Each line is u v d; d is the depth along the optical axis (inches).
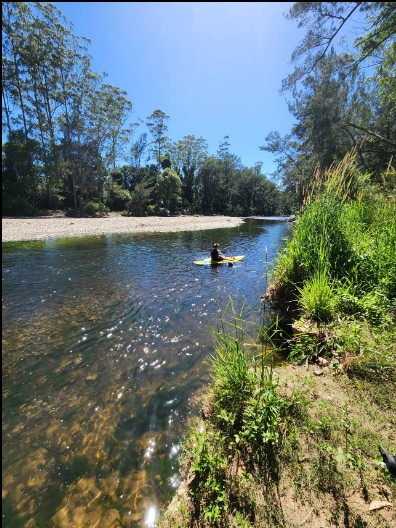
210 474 76.1
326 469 71.3
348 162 231.1
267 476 72.8
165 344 177.8
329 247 175.8
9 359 162.2
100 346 176.6
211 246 600.7
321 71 580.7
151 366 154.1
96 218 1206.3
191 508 71.1
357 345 115.0
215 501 70.2
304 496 66.7
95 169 1382.9
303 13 361.4
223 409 95.3
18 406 124.9
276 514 63.8
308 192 225.9
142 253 504.7
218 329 195.3
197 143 2193.7
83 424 114.2
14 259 430.3
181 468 91.6
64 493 86.5
